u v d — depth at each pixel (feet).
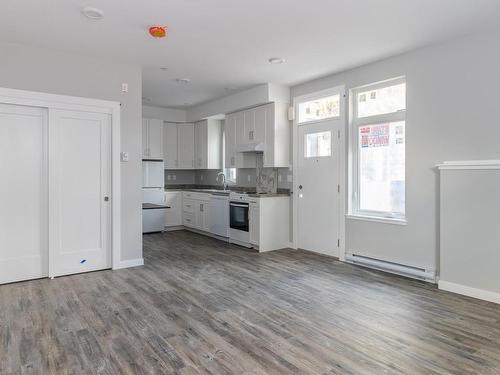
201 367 7.20
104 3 9.64
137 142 15.03
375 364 7.32
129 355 7.67
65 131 13.47
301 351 7.86
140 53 13.57
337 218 16.31
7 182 12.55
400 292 11.77
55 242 13.30
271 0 9.46
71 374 6.96
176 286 12.35
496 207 10.77
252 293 11.68
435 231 12.67
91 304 10.61
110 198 14.46
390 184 14.44
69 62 13.50
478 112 11.50
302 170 18.02
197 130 25.34
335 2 9.55
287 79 17.16
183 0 9.46
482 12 10.07
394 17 10.43
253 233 18.25
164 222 23.79
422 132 12.95
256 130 19.44
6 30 11.37
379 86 14.69
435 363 7.35
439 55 12.44
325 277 13.50
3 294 11.43
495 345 8.11
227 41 12.35
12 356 7.63
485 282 11.03
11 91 12.39
